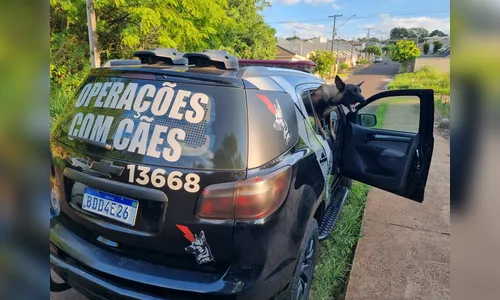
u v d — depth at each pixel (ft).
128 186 6.07
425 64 165.37
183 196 5.83
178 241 5.90
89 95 7.20
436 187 17.16
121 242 6.27
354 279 9.66
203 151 5.94
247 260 5.83
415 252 11.14
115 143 6.33
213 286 5.70
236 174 5.86
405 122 12.28
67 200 7.02
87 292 6.31
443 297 9.04
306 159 7.36
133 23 31.94
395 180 11.21
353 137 11.96
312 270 8.34
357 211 13.76
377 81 131.03
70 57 31.76
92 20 26.84
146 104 6.37
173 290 5.73
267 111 6.55
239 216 5.77
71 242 6.73
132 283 5.92
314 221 8.11
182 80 6.38
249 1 71.05
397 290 9.25
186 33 30.81
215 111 6.14
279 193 6.16
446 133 31.94
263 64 12.92
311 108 9.19
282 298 6.61
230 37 50.90
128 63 7.92
